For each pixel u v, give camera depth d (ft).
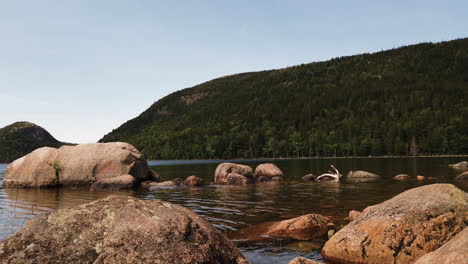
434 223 19.90
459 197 20.75
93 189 63.31
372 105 625.41
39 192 59.06
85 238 14.53
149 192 58.23
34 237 14.40
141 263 13.58
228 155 502.38
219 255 15.65
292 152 479.82
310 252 21.95
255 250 22.08
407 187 57.41
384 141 393.29
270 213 35.37
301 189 58.80
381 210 22.29
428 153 358.84
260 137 533.96
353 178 80.02
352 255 20.71
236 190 59.36
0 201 46.19
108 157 71.00
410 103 567.18
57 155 72.13
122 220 15.40
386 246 20.06
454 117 422.00
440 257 14.73
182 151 544.62
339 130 483.92
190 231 15.69
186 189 62.80
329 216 32.96
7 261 13.42
